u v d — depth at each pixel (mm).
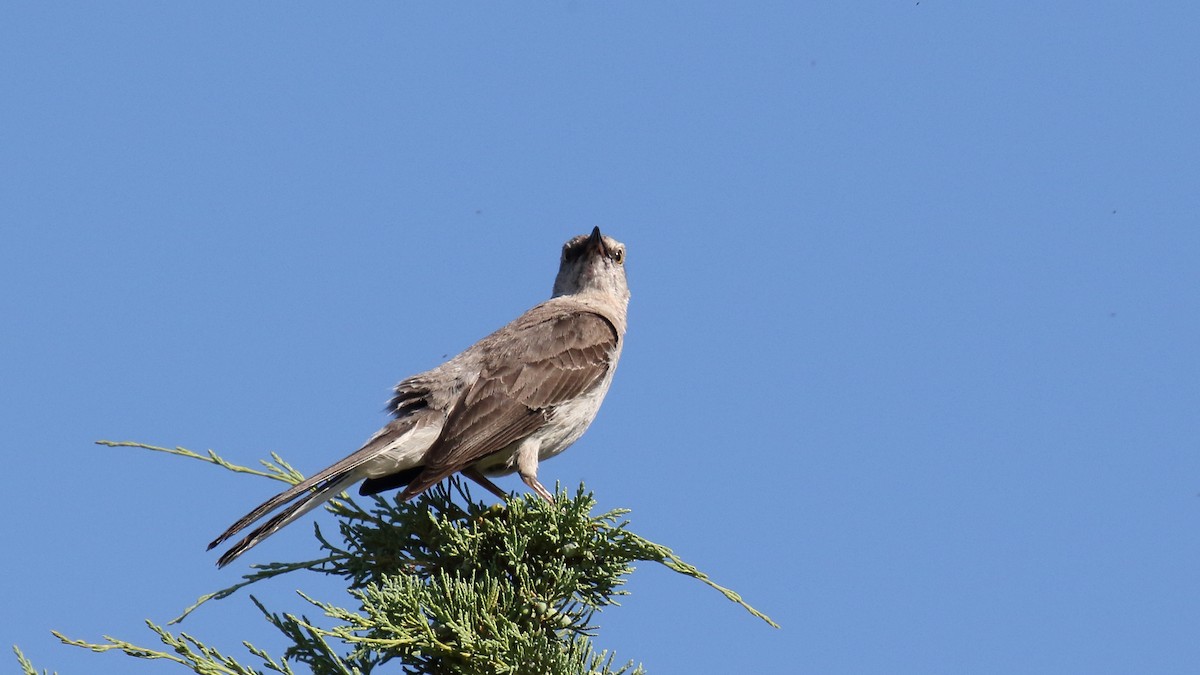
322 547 10422
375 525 10703
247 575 10281
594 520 9820
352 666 9188
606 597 10031
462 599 9094
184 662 8305
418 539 10492
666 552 9570
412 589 8992
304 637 9156
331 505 10812
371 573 10320
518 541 9867
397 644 8594
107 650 8250
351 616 8641
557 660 8820
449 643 8914
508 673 8875
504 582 9852
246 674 8375
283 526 10820
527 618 9586
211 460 11094
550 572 9805
